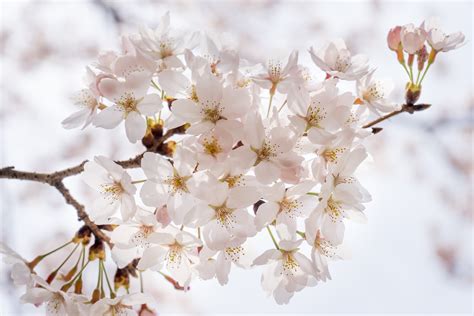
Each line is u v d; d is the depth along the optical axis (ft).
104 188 1.79
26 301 1.79
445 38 1.83
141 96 1.75
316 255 1.75
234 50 1.77
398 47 1.85
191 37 1.82
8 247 1.84
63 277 1.84
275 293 1.80
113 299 1.78
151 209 1.81
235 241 1.71
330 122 1.74
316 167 1.73
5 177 1.85
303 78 1.81
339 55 1.86
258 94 1.78
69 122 1.83
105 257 1.83
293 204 1.73
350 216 1.79
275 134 1.71
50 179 1.85
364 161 1.83
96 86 1.77
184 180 1.71
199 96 1.71
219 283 1.73
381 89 1.86
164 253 1.76
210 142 1.68
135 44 1.76
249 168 1.69
